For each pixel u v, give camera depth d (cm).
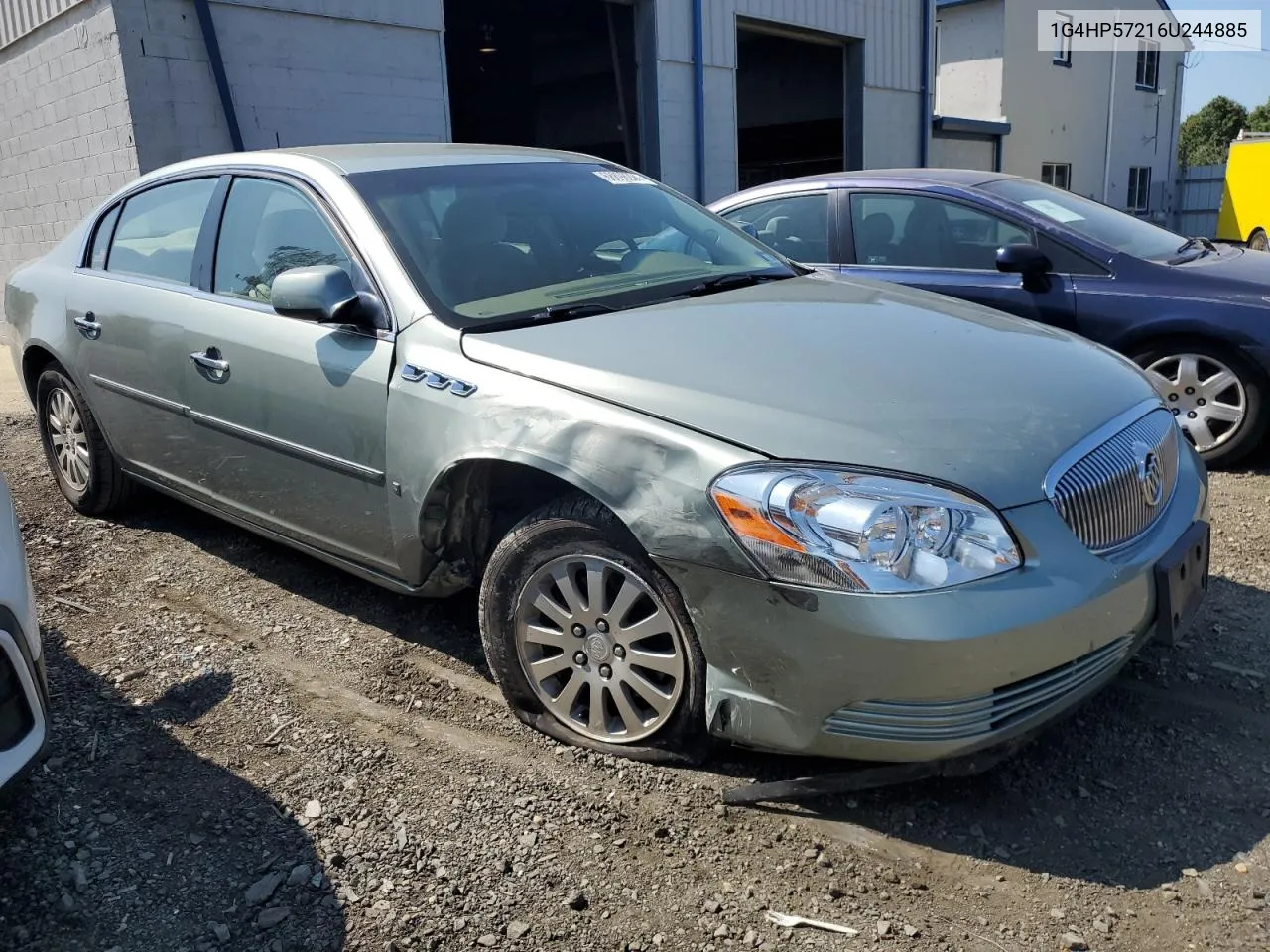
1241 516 482
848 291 375
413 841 264
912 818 271
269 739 310
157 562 446
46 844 262
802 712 249
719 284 375
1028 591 242
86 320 450
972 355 302
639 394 276
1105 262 558
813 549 240
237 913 239
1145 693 329
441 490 313
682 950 228
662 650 281
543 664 305
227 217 399
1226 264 566
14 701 230
